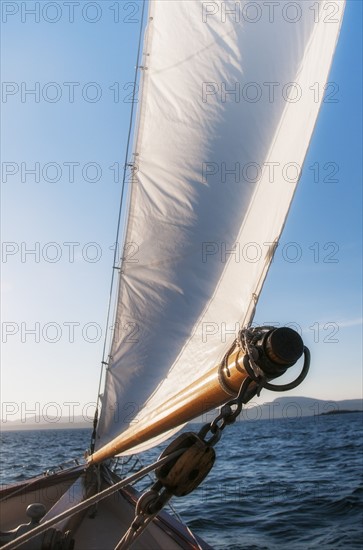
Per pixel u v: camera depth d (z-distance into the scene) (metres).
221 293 4.03
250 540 8.70
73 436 80.69
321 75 3.69
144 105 4.66
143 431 2.77
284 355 1.53
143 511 1.89
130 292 4.61
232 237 4.00
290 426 66.44
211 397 1.91
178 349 4.37
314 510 10.64
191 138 4.34
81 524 4.94
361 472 15.97
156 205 4.50
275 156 3.89
